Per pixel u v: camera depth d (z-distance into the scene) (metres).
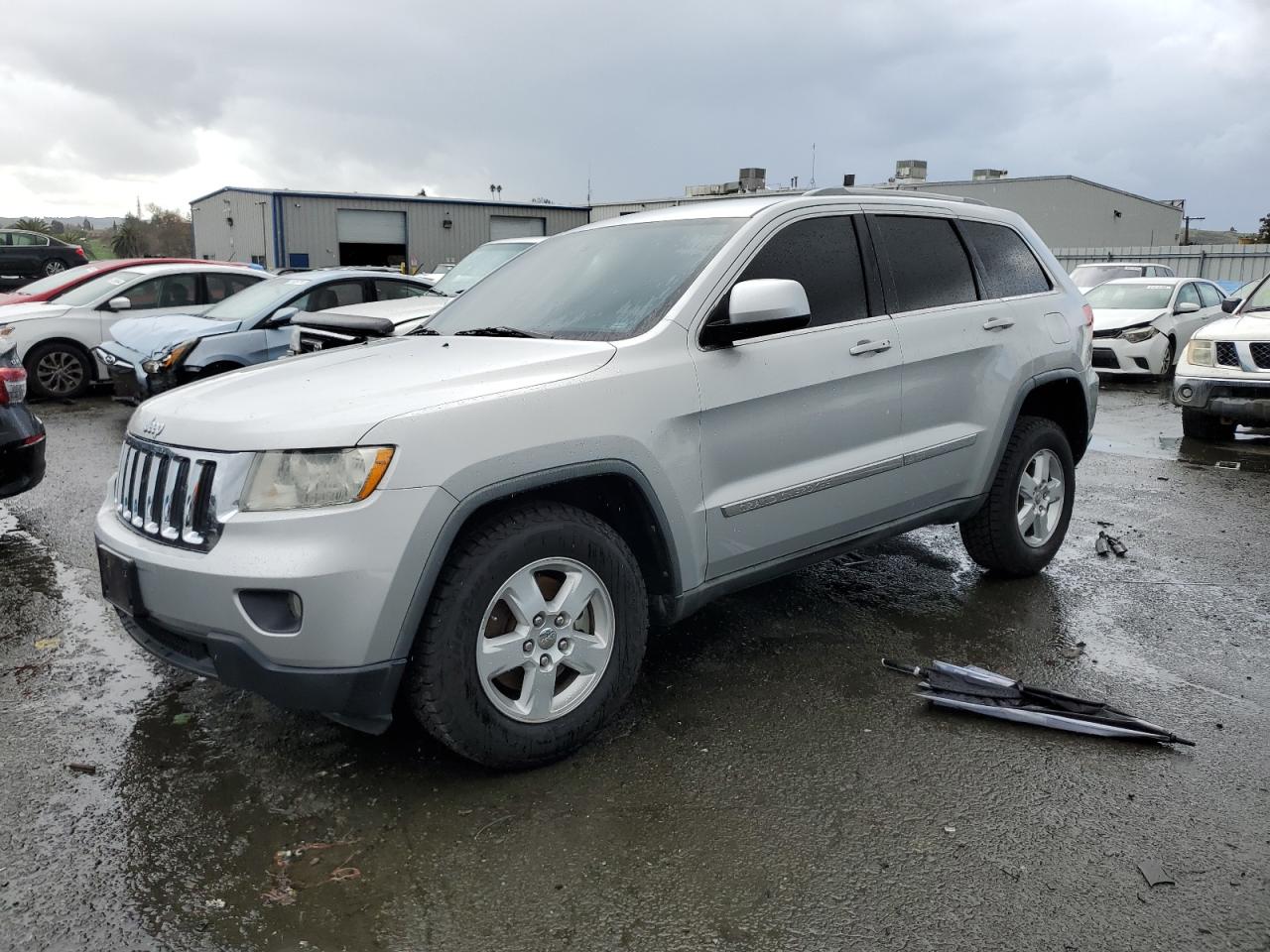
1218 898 2.54
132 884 2.64
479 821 2.91
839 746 3.37
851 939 2.39
